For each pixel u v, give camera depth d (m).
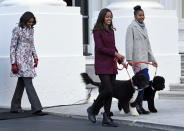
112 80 12.12
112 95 12.28
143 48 13.20
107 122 12.06
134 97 12.52
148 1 17.48
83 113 13.59
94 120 12.27
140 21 13.30
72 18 15.52
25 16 13.70
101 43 11.86
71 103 15.42
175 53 17.52
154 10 17.17
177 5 20.30
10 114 13.80
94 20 18.27
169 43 17.36
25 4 15.22
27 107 14.70
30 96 13.74
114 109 14.11
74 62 15.48
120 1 17.67
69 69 15.38
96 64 11.94
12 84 14.97
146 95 13.35
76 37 15.62
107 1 20.58
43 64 14.87
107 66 11.88
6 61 15.05
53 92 15.08
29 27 13.80
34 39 14.80
